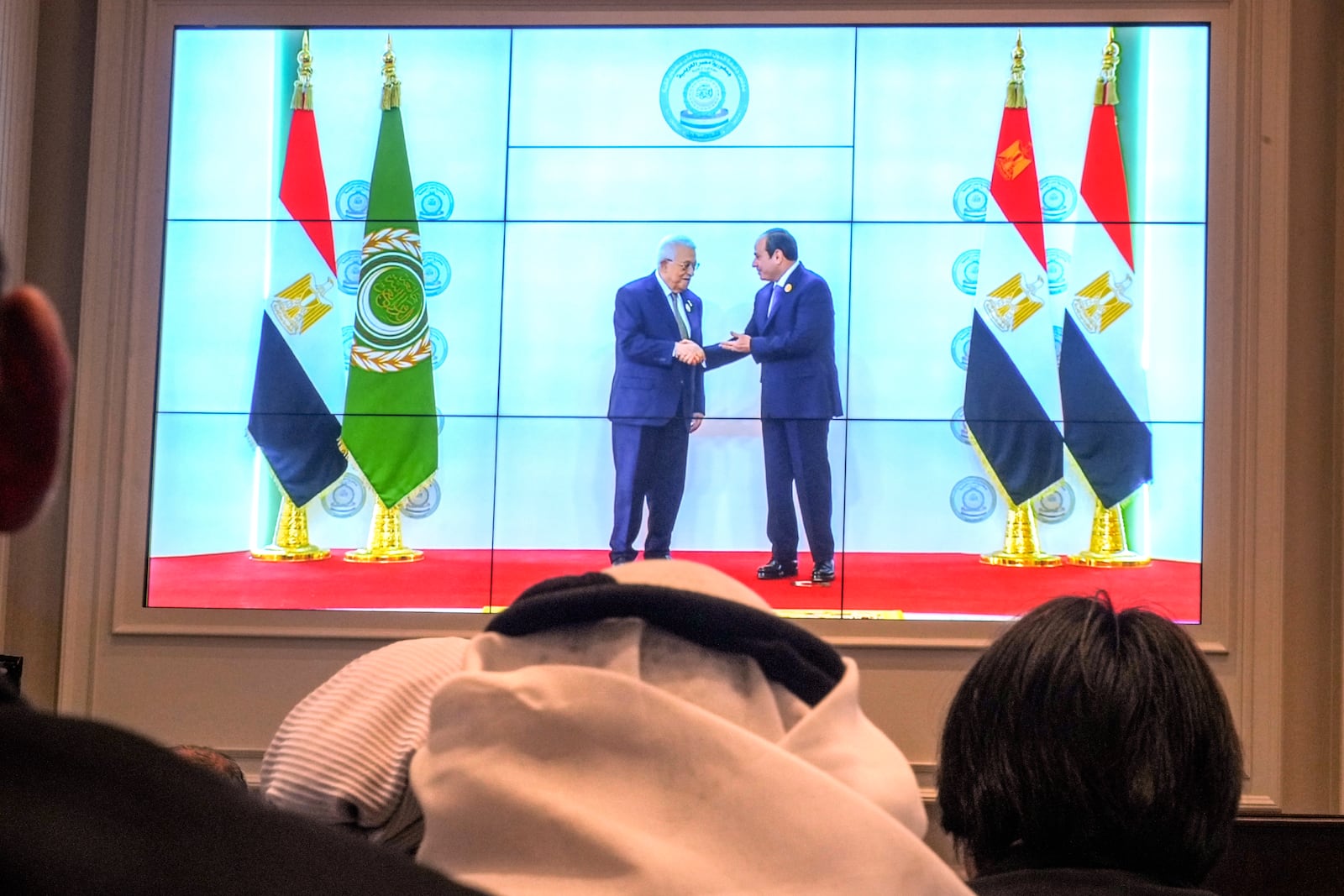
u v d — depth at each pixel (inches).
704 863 21.6
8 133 188.2
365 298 193.9
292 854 15.4
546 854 22.0
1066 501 187.2
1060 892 37.1
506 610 25.9
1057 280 189.6
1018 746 38.7
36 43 195.5
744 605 25.7
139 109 194.1
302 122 195.5
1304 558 185.2
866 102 191.0
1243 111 186.4
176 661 186.2
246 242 194.5
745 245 191.2
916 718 181.9
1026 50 191.0
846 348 189.6
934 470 188.2
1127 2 188.4
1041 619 40.6
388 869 16.0
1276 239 185.2
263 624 187.9
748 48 192.1
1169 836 38.1
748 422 189.9
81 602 187.3
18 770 14.5
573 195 193.0
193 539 190.2
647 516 189.6
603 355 192.1
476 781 22.6
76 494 188.4
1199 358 187.6
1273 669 180.4
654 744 22.6
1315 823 64.0
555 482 190.9
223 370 193.3
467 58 194.7
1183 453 186.7
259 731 185.0
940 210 190.5
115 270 191.9
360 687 37.0
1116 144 189.9
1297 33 189.0
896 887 21.9
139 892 14.1
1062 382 188.4
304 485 191.8
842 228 190.7
